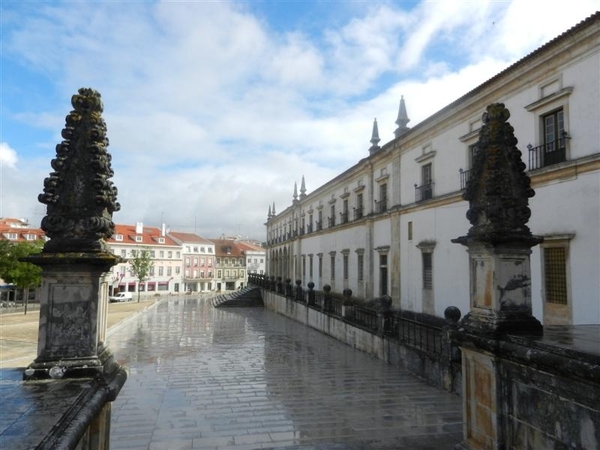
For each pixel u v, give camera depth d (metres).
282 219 49.00
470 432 4.81
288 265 44.25
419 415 8.18
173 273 75.06
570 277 10.89
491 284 4.58
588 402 3.18
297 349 16.09
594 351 3.24
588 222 10.45
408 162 19.94
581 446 3.24
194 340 18.62
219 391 10.00
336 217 30.08
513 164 4.75
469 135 15.19
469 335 4.65
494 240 4.50
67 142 4.09
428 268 18.28
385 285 22.23
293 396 9.54
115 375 3.97
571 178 10.98
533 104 12.21
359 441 6.88
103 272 4.05
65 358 3.78
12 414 2.77
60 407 2.92
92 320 3.87
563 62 11.36
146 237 73.75
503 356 4.19
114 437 7.04
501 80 13.49
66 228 3.94
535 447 3.79
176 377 11.48
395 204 20.95
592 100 10.47
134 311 33.22
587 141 10.56
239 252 88.56
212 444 6.75
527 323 4.48
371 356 14.55
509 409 4.16
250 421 7.86
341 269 28.67
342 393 9.77
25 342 18.06
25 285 33.75
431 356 10.74
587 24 10.34
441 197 16.86
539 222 11.95
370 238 23.81
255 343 17.66
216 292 77.88
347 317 17.72
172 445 6.70
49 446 2.29
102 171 4.11
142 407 8.72
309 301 24.45
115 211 4.41
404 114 21.70
